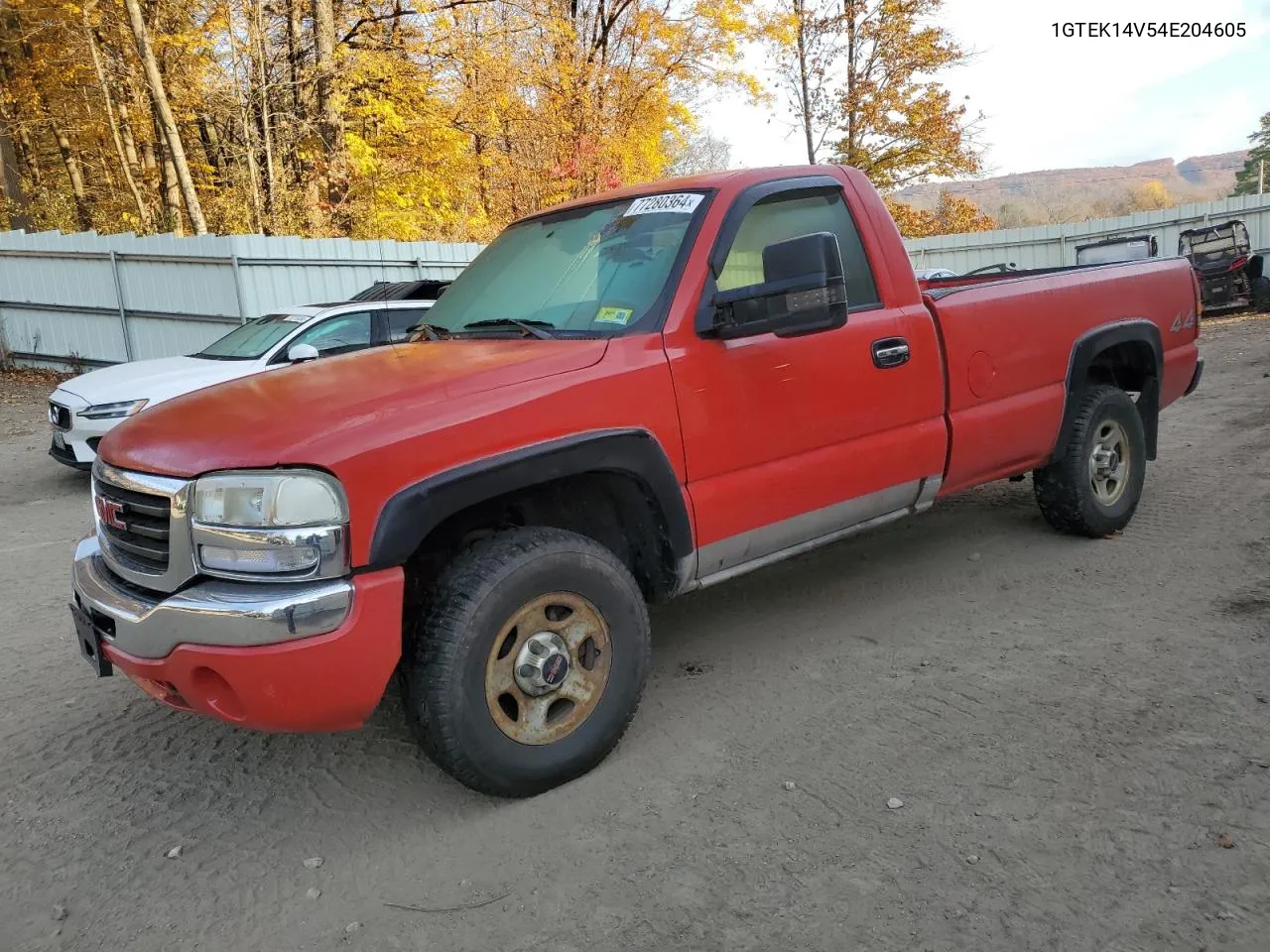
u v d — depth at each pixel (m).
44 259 15.20
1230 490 5.79
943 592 4.43
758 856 2.52
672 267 3.26
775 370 3.36
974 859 2.44
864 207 3.86
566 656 2.86
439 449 2.60
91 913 2.48
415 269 15.43
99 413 7.56
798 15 26.83
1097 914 2.20
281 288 13.88
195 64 16.91
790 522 3.47
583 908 2.36
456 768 2.69
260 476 2.44
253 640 2.40
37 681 4.04
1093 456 4.82
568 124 22.30
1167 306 5.19
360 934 2.33
